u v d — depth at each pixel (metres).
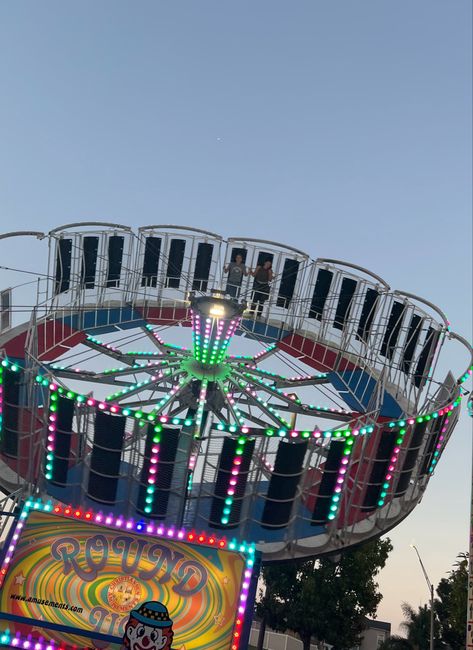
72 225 46.50
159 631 11.44
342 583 60.88
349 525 31.58
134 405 36.31
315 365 45.69
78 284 46.56
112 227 48.16
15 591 24.91
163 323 47.00
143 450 27.69
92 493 28.33
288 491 28.14
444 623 69.69
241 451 27.42
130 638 11.41
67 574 25.44
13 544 25.77
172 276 49.03
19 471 30.48
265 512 28.38
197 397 37.50
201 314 35.12
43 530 26.25
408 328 43.94
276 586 65.00
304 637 62.84
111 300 47.88
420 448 32.12
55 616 24.56
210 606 25.17
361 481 30.69
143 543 26.30
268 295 49.25
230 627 24.77
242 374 38.97
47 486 29.61
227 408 35.69
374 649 90.94
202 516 28.89
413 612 75.38
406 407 40.94
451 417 33.72
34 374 28.58
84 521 26.55
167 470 27.62
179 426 27.33
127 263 48.56
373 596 61.41
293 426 35.69
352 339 46.62
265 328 48.41
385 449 29.97
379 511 31.81
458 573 55.72
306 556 29.59
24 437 29.16
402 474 31.30
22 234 44.00
